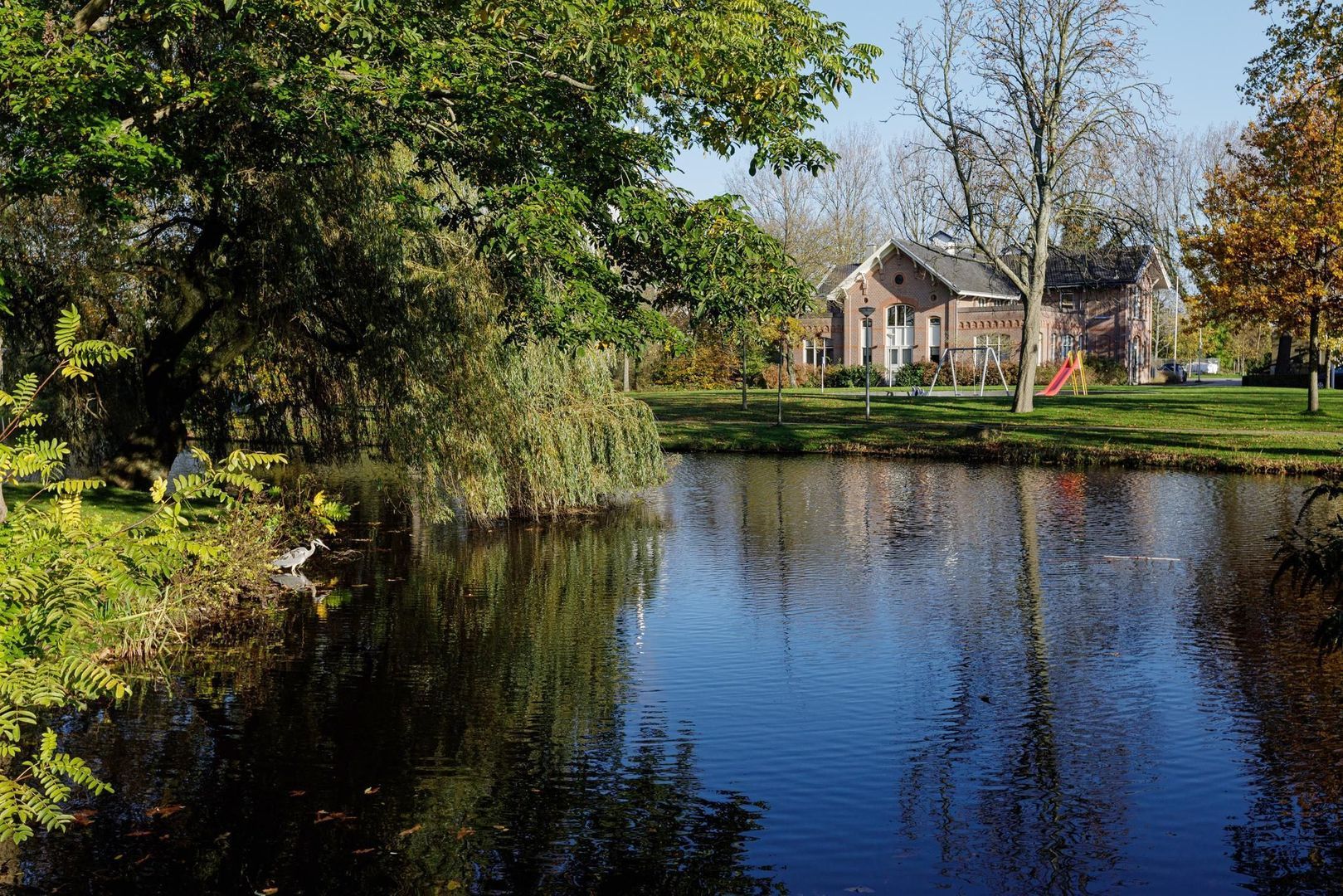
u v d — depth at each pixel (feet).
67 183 41.83
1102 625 43.47
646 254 47.34
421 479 60.80
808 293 47.03
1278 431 111.24
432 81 39.83
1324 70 90.58
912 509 75.56
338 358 63.57
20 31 35.40
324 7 36.96
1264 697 34.55
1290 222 105.40
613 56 39.50
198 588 42.57
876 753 30.12
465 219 46.32
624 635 42.27
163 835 25.03
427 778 28.27
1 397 23.06
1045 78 130.11
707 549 60.34
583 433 68.03
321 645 40.42
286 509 58.34
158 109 41.24
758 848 24.63
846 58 45.80
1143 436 111.34
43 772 22.20
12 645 21.58
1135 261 199.82
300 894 22.53
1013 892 22.72
